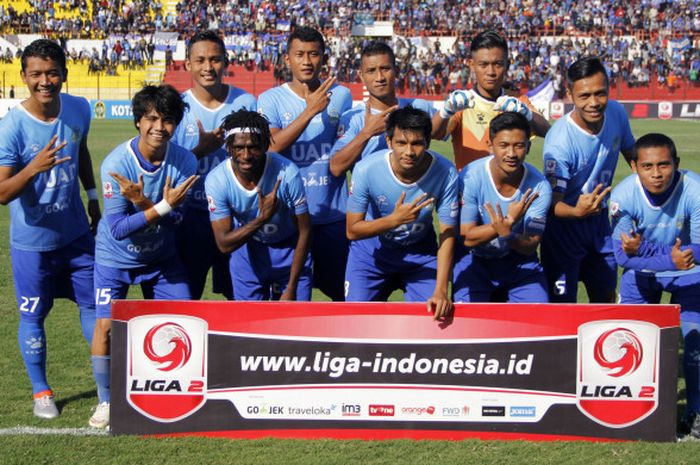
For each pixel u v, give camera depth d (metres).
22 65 5.34
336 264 6.80
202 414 4.99
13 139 5.36
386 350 4.95
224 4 45.50
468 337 4.94
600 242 6.31
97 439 4.95
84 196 14.18
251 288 5.98
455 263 5.89
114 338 4.95
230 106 6.48
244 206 5.48
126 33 43.84
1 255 10.53
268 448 4.82
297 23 44.25
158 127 5.21
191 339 4.95
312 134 6.51
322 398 4.96
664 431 4.98
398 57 40.47
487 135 6.29
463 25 44.56
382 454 4.73
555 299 6.43
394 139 5.08
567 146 5.95
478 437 4.98
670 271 5.30
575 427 4.96
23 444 4.89
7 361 6.56
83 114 5.75
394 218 5.18
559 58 40.62
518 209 5.12
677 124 33.09
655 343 4.93
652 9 44.44
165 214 5.23
